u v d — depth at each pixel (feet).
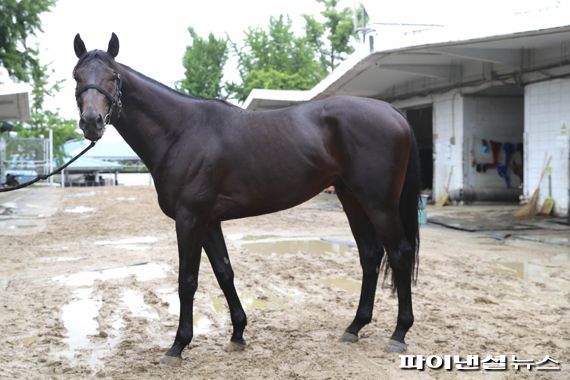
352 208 15.44
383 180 14.14
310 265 26.30
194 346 15.44
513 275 23.59
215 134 14.25
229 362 14.11
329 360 14.06
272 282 23.08
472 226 39.45
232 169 14.24
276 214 49.88
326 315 18.20
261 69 138.00
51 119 139.74
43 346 15.55
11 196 74.13
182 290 14.17
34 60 78.59
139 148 14.66
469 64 54.75
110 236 36.86
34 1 73.00
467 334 15.85
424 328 16.44
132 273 25.11
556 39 40.98
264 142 14.26
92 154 177.78
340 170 14.53
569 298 19.81
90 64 13.74
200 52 144.66
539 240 32.99
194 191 14.05
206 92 145.69
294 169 14.24
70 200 66.80
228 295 15.11
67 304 20.01
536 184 46.62
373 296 15.57
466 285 21.75
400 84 67.21
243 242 33.78
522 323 16.79
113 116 14.07
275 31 144.87
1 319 18.13
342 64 55.36
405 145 14.34
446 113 59.52
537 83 46.09
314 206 58.39
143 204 59.67
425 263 26.25
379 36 45.85
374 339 15.62
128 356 14.70
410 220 14.82
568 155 43.47
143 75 14.70
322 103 14.71
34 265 27.17
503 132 57.77
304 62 140.87
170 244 33.22
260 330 16.72
